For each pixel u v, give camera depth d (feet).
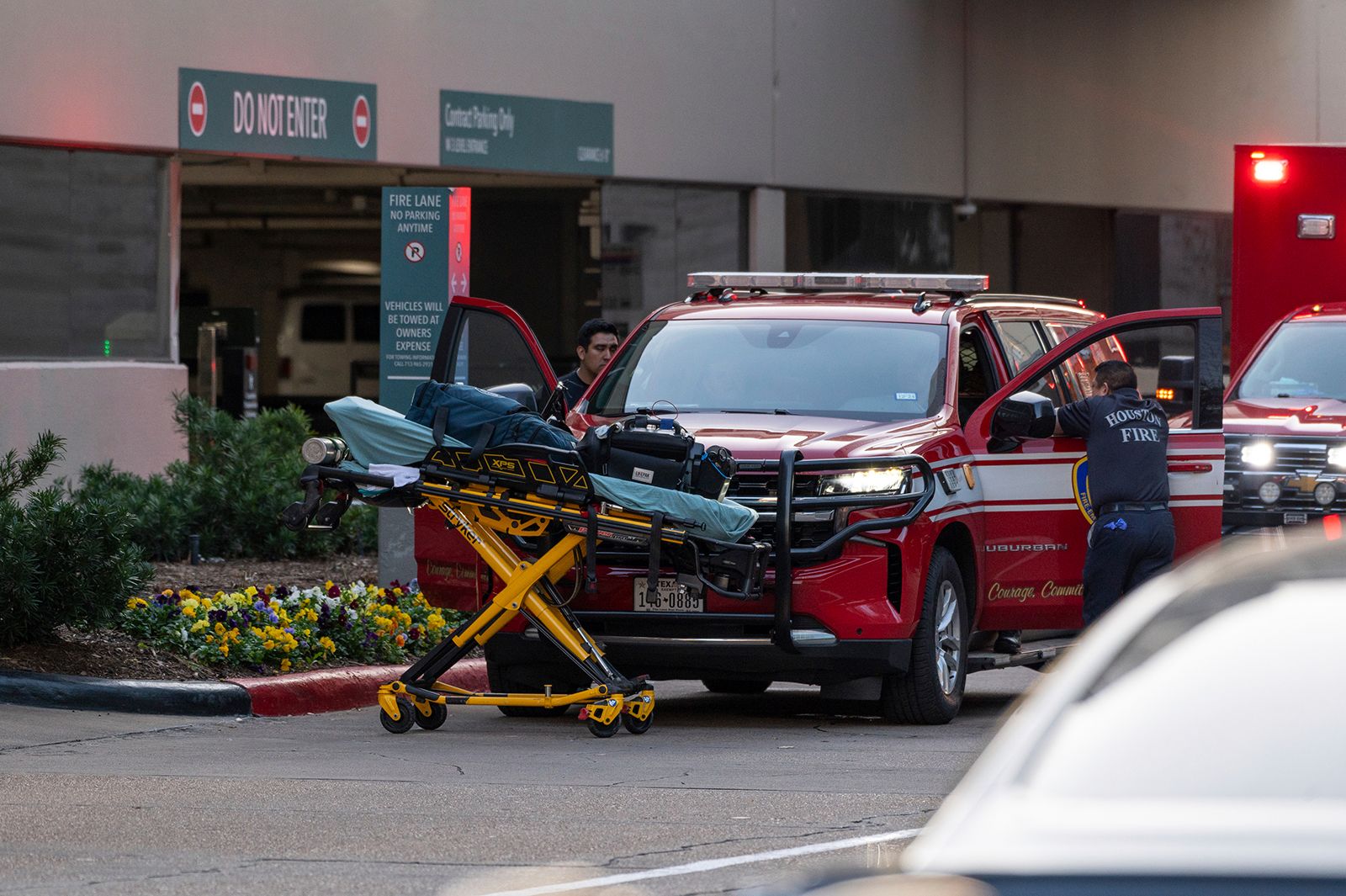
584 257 203.82
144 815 63.72
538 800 66.74
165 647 94.99
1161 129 237.86
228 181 196.54
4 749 77.87
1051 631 95.96
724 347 94.99
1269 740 22.67
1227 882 20.24
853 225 204.64
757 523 82.53
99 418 148.97
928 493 83.35
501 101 173.27
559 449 78.07
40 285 147.54
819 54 199.11
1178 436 92.58
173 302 156.35
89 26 148.25
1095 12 228.63
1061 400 100.83
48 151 147.64
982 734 83.92
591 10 179.42
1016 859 21.25
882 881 21.50
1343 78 262.47
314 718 90.84
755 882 53.57
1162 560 90.63
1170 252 243.60
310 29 160.76
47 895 52.26
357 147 163.94
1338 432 120.88
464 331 94.48
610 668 82.94
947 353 92.27
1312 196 146.20
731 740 82.17
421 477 79.71
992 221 227.81
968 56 214.28
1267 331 139.64
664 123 185.68
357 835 60.59
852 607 81.51
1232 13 246.47
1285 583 25.34
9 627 90.63
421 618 106.73
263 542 132.98
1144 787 22.41
